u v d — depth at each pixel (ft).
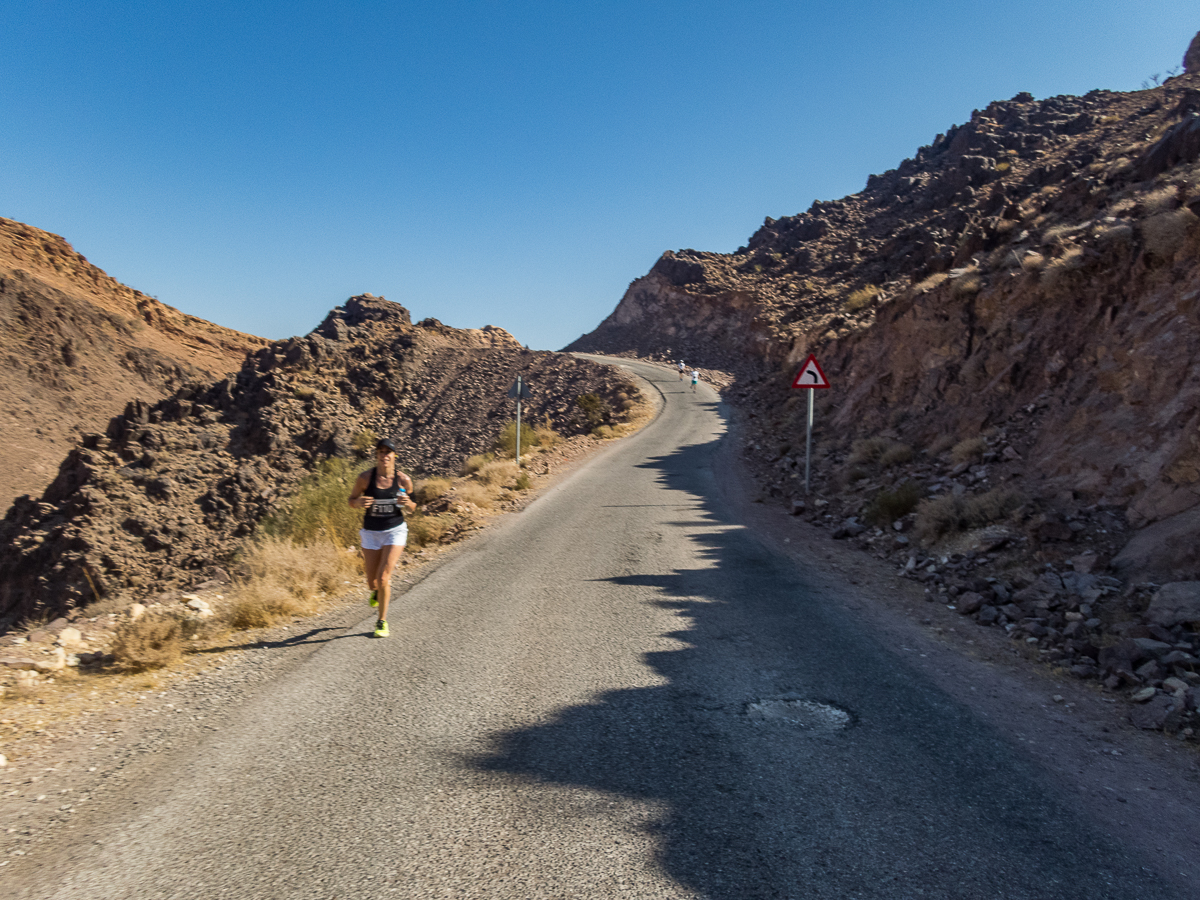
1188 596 18.12
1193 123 57.26
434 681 16.40
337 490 38.06
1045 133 249.14
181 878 9.14
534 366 226.79
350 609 23.04
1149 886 8.97
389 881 9.00
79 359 321.73
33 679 16.80
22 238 382.42
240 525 122.21
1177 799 11.40
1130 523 23.95
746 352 216.33
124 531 115.14
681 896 8.65
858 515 37.09
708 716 14.33
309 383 210.38
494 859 9.48
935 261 95.96
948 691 15.89
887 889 8.79
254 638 20.20
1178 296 29.91
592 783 11.60
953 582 24.53
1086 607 20.06
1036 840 10.02
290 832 10.21
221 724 14.24
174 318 438.40
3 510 224.74
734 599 23.47
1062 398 34.94
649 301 316.60
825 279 237.25
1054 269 40.78
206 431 163.84
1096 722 14.42
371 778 11.87
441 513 41.39
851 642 19.16
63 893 8.87
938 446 41.55
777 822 10.38
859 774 11.93
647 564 28.73
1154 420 26.76
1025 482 30.55
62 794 11.54
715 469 62.54
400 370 231.71
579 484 54.60
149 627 18.24
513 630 20.30
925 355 52.75
